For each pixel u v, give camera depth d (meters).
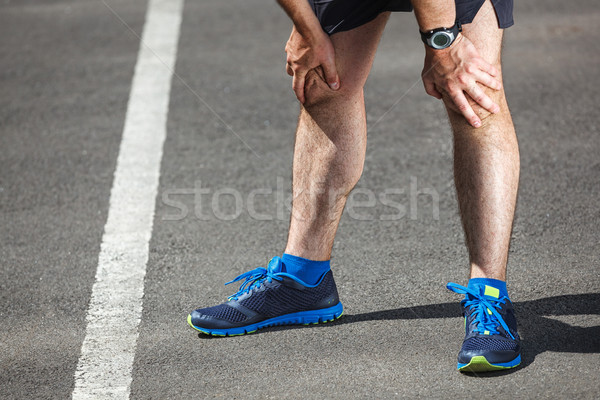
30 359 4.03
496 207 3.84
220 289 4.70
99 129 7.30
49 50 9.48
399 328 4.18
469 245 3.95
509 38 9.16
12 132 7.29
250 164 6.49
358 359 3.91
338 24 3.72
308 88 3.89
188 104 7.79
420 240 5.20
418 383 3.67
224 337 4.20
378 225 5.44
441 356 3.89
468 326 3.84
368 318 4.32
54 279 4.88
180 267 4.98
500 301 3.83
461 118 3.85
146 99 7.95
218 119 7.41
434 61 3.74
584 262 4.76
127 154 6.76
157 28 10.12
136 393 3.71
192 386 3.75
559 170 6.07
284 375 3.80
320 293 4.25
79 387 3.77
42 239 5.40
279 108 7.61
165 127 7.29
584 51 8.61
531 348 3.89
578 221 5.30
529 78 7.97
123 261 5.08
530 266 4.76
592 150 6.39
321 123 3.97
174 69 8.71
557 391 3.53
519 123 6.98
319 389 3.67
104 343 4.16
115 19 10.55
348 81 3.86
